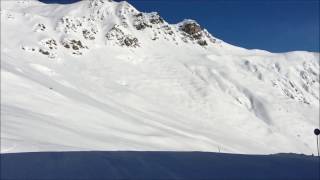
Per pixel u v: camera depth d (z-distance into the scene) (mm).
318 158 11000
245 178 7699
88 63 80438
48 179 7906
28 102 36688
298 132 71938
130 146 27438
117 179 7781
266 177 7719
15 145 13703
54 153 11602
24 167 9211
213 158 10391
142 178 7848
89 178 7934
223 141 52188
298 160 9914
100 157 10672
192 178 7801
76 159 10352
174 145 36062
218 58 102812
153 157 10641
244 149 50562
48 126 27047
